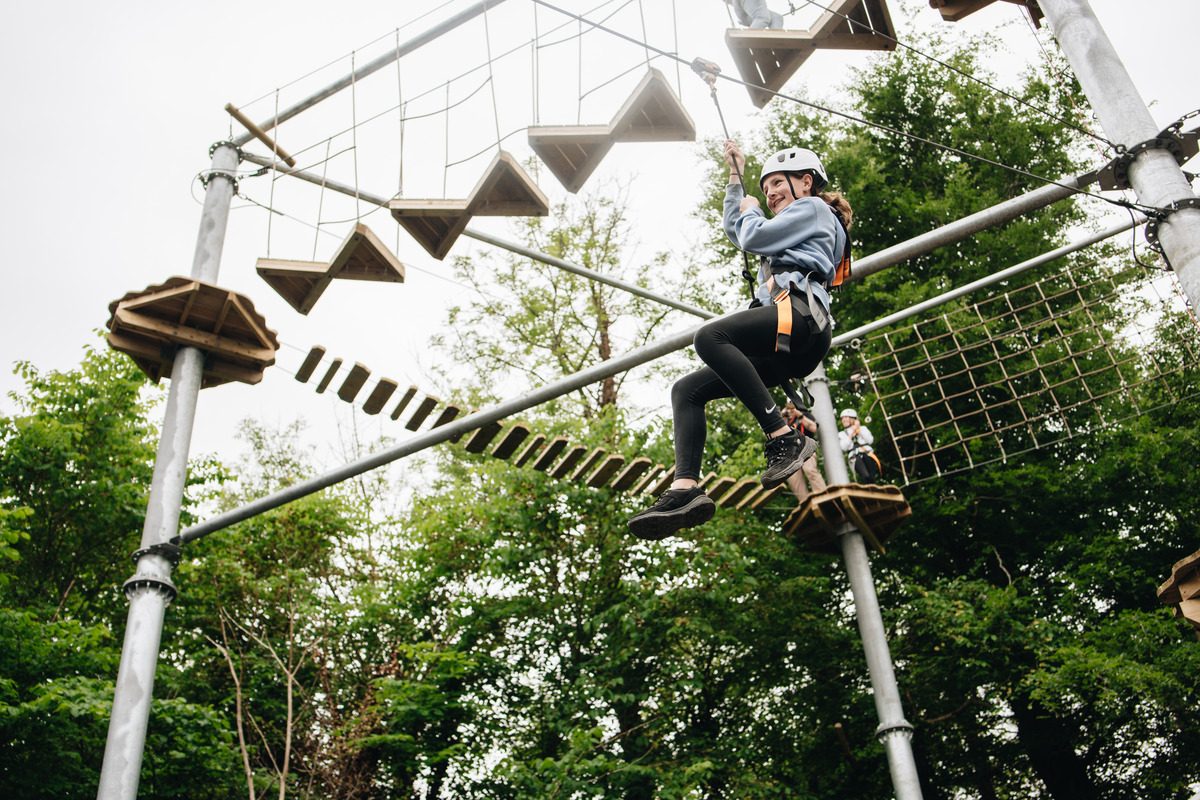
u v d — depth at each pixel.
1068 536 15.95
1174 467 15.78
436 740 14.68
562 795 11.87
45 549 14.78
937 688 15.12
